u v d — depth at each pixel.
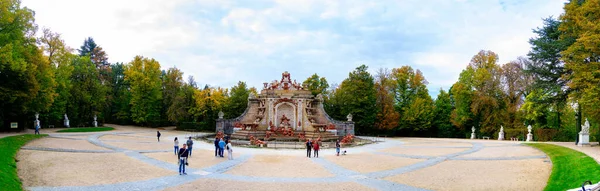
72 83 67.50
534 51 44.88
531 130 54.75
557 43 39.03
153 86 75.56
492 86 60.44
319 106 61.06
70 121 68.00
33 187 17.09
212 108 73.94
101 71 84.06
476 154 32.94
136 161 26.14
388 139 59.12
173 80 81.56
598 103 30.36
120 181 19.31
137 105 75.62
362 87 68.94
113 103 84.25
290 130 55.12
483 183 20.27
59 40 58.34
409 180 21.34
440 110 72.88
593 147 33.72
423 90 73.62
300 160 29.84
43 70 46.28
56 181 18.59
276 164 27.25
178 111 72.62
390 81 73.75
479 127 63.66
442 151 36.47
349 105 69.69
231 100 75.94
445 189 19.00
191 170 23.47
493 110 60.84
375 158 31.30
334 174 23.22
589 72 29.89
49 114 60.31
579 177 19.00
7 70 38.03
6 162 20.89
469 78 64.44
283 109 59.44
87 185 18.06
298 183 20.27
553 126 57.53
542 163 26.34
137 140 43.31
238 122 60.78
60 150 29.22
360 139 56.28
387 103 70.12
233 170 24.06
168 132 65.75
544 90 42.31
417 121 69.06
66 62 60.25
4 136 34.16
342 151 36.94
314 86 79.19
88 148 31.88
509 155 31.22
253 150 37.09
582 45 31.23
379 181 21.05
